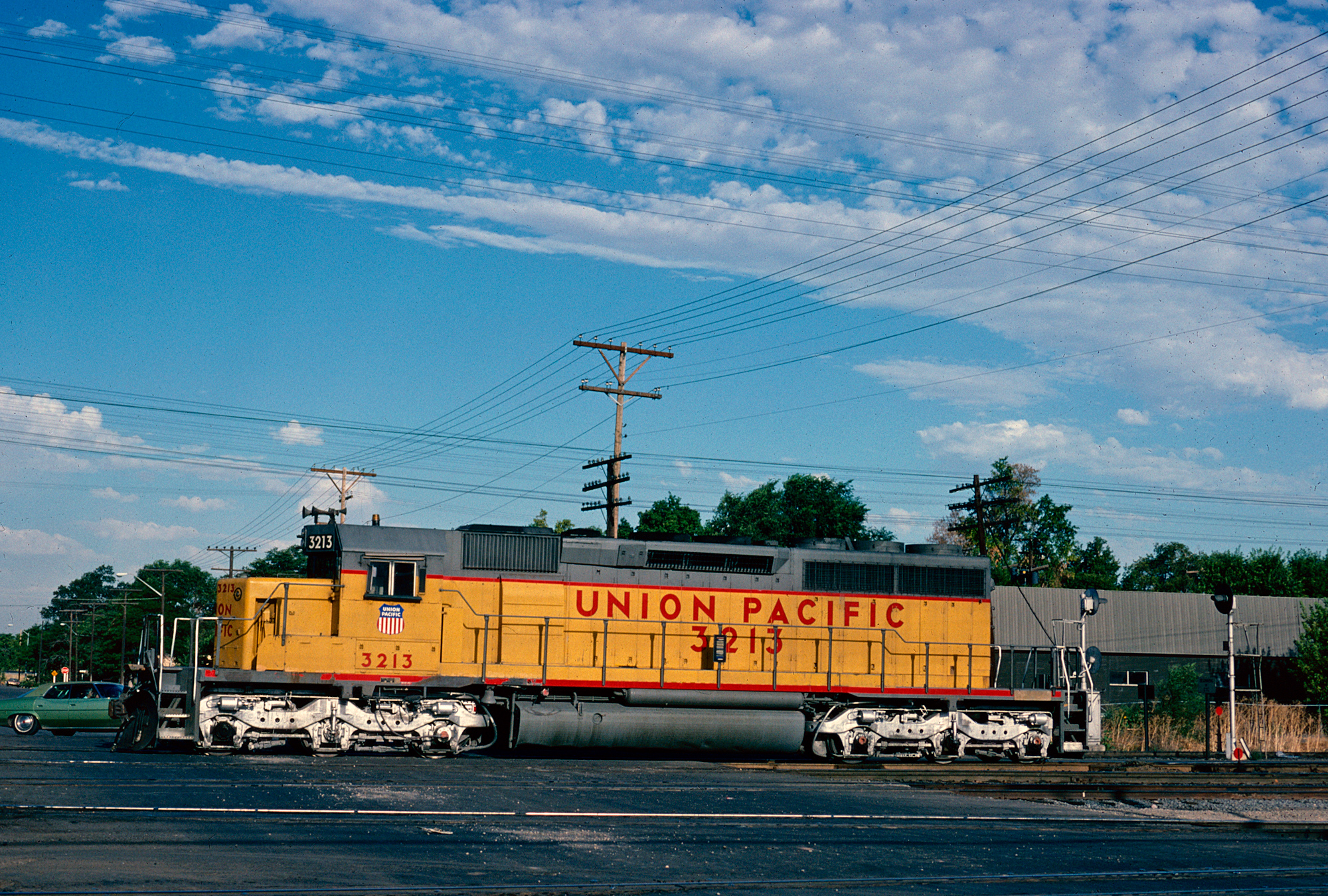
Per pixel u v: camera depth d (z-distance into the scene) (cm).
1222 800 1855
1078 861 1270
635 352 4222
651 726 2255
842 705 2423
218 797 1439
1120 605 4525
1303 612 4284
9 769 1684
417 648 2173
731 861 1183
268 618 2111
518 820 1374
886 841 1347
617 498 4103
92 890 908
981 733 2470
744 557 2416
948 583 2578
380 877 1012
